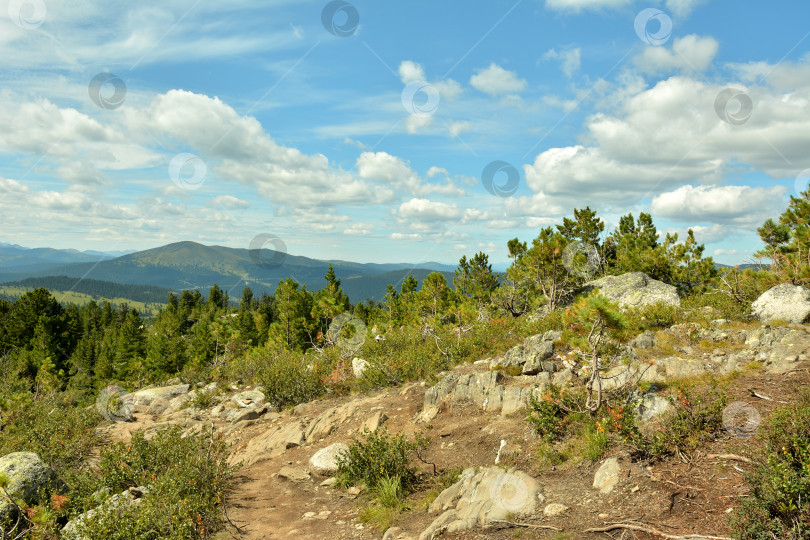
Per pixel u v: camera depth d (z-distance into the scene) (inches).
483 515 230.5
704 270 850.1
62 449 473.1
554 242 871.1
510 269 1083.3
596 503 217.8
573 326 340.5
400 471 316.2
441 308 1116.5
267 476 398.3
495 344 625.3
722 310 552.1
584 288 900.6
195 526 279.1
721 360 377.4
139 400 888.9
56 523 313.7
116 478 373.7
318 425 485.1
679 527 182.1
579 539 191.0
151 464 389.7
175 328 2819.9
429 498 281.0
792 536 155.9
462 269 1417.3
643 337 459.5
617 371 366.9
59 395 947.3
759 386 299.1
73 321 3070.9
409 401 492.1
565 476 255.9
